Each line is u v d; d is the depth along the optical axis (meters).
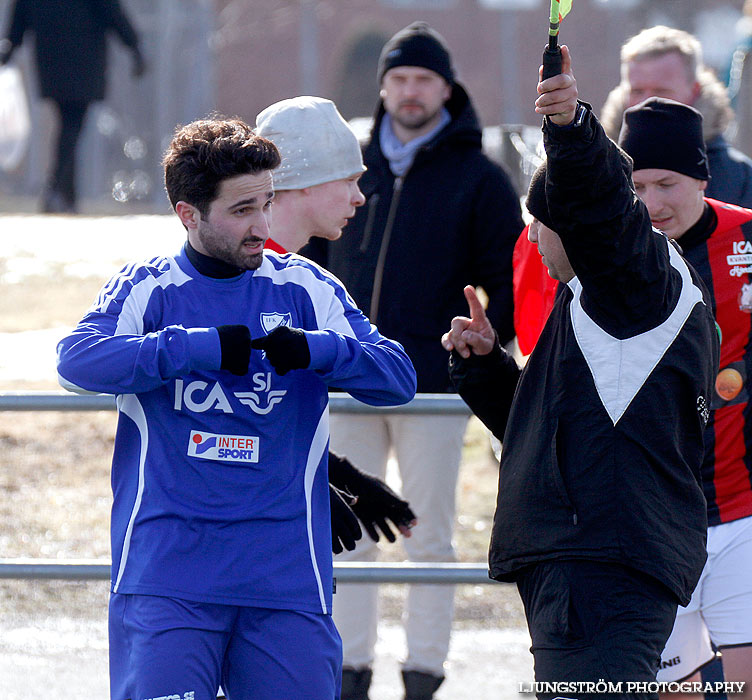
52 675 20.02
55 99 50.00
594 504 12.24
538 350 12.91
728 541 15.38
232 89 100.00
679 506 12.41
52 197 51.41
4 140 75.00
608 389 12.31
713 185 18.70
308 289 12.98
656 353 12.34
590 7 103.88
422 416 18.89
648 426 12.27
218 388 12.40
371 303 19.38
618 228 11.98
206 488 12.35
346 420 19.14
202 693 12.20
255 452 12.43
